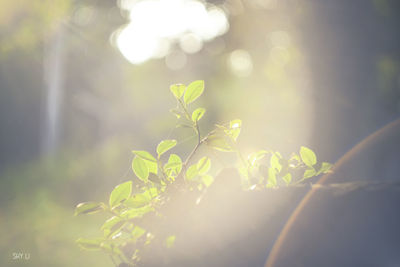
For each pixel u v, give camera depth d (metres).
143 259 1.30
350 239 1.19
